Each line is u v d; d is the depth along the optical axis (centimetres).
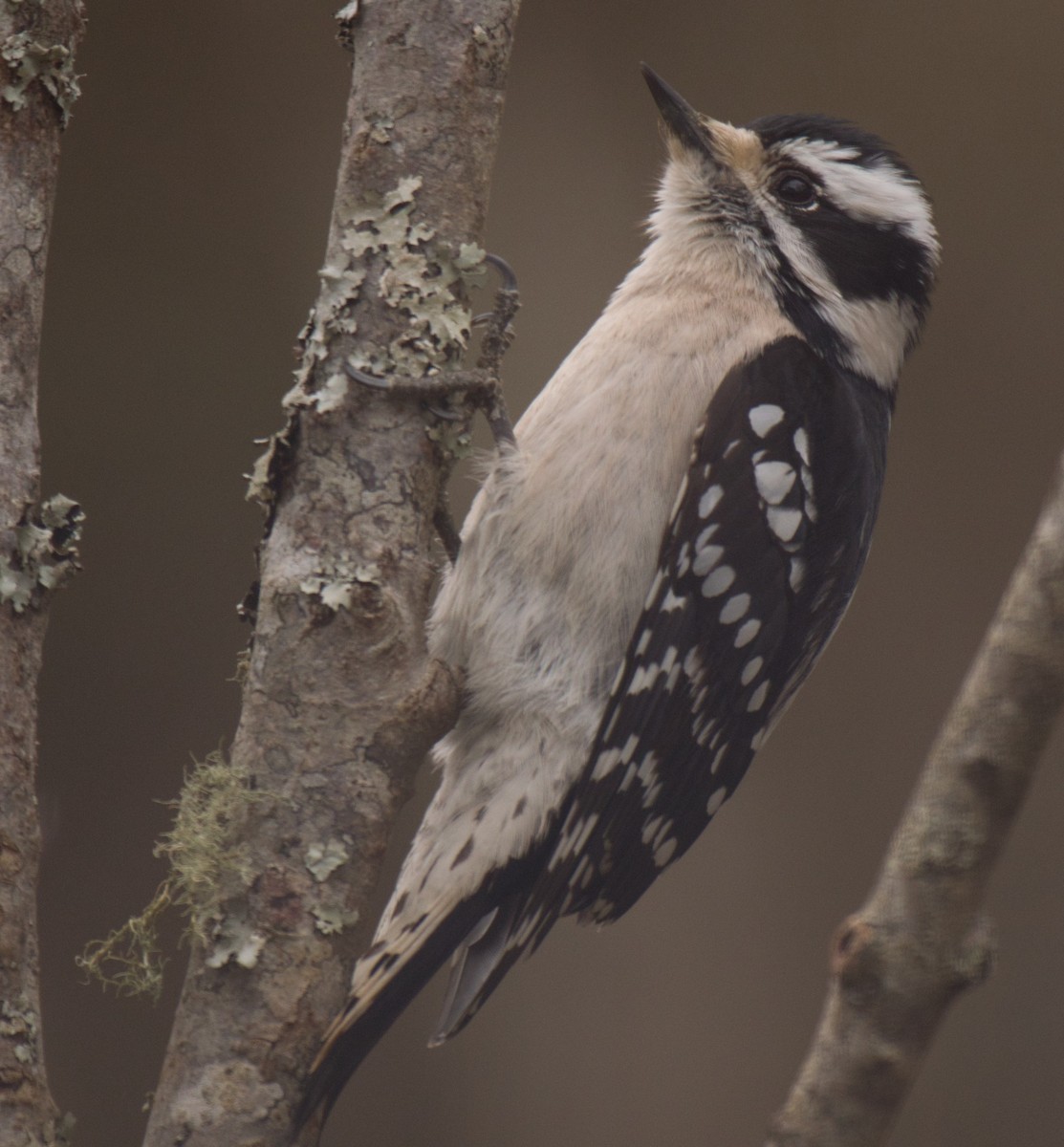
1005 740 354
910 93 1523
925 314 838
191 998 515
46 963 1327
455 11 570
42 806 1362
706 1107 1417
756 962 1457
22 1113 450
